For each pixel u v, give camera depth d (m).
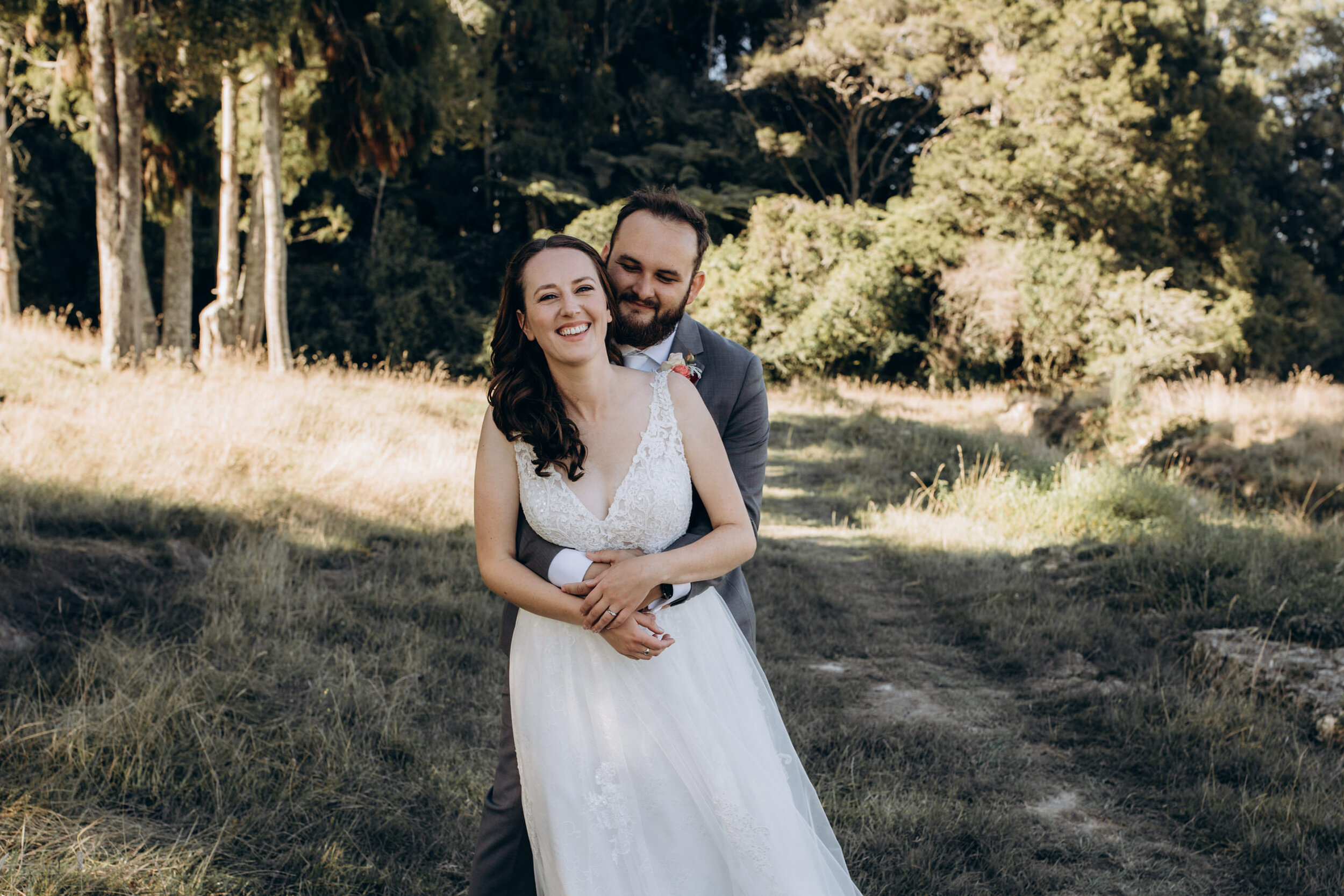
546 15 26.72
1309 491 9.47
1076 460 11.23
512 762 2.22
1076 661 5.20
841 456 13.46
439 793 3.45
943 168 25.27
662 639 1.99
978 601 6.34
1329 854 3.27
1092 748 4.18
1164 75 25.70
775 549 7.98
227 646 4.35
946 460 12.06
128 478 6.45
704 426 2.17
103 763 3.27
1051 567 7.10
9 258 18.16
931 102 27.78
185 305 15.88
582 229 25.09
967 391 23.69
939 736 4.22
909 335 25.48
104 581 4.74
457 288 26.47
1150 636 5.43
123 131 11.83
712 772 2.03
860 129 29.86
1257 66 33.47
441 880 2.97
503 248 28.05
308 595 5.14
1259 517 8.98
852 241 24.88
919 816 3.46
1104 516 8.46
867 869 3.14
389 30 15.72
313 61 16.47
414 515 7.37
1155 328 22.97
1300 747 4.04
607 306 2.09
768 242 24.67
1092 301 23.16
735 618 2.40
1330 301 30.73
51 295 25.91
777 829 2.03
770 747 2.17
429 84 16.28
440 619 5.23
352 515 6.93
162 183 15.45
